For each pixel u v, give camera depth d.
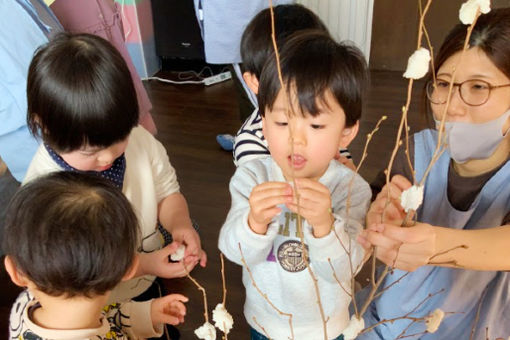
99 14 1.92
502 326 1.14
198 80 3.73
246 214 0.86
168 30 3.72
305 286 0.96
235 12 2.08
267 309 1.01
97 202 0.75
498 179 1.01
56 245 0.71
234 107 3.34
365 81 0.88
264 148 1.17
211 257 2.04
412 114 3.12
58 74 0.86
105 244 0.73
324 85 0.78
